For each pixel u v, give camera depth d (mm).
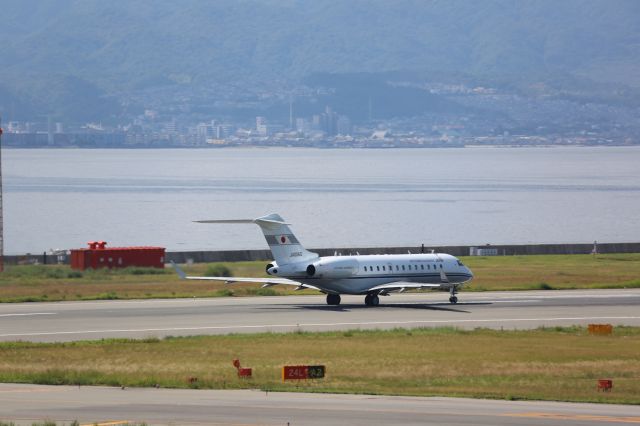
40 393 171375
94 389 176250
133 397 166875
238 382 184250
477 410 155500
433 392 175000
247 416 148750
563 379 195750
